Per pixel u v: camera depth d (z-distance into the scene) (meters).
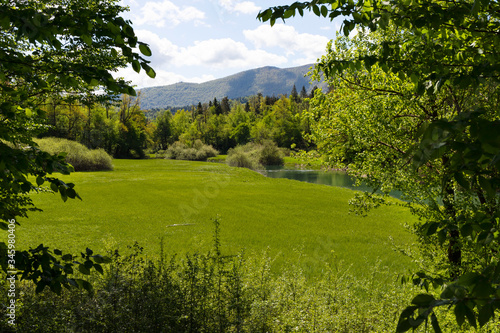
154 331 4.46
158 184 33.19
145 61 2.07
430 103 7.02
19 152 2.24
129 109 86.62
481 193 5.28
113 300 4.60
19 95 2.57
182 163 66.25
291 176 51.94
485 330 3.70
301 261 10.96
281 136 97.56
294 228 16.61
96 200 23.17
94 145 74.38
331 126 9.01
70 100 7.95
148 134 101.69
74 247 11.23
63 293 4.70
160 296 4.80
